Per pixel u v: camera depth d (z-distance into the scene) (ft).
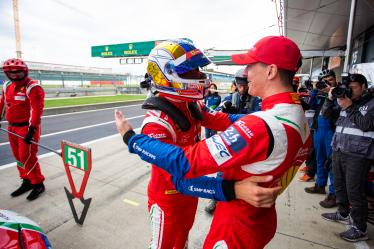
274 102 3.15
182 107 4.60
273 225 3.84
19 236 4.77
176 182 3.65
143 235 7.64
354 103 7.43
